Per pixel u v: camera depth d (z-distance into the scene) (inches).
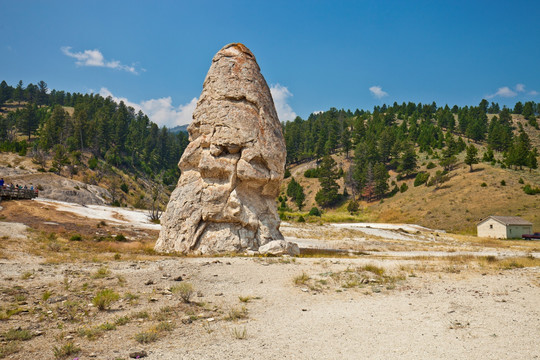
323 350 292.2
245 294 491.5
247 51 1179.9
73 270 618.8
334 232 2055.9
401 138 7534.5
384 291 506.3
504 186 4212.6
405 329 345.7
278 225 1096.2
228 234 996.6
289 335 329.7
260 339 319.0
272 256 922.1
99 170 5629.9
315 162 7263.8
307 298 471.8
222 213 1010.1
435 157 6402.6
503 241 2389.3
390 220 4131.4
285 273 623.2
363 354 283.7
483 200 3951.8
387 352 287.6
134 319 377.7
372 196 5438.0
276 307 430.9
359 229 2327.8
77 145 6171.3
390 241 1876.2
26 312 387.9
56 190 2566.4
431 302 444.1
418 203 4409.5
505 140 6776.6
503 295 475.5
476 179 4579.2
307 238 1774.1
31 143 6638.8
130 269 644.7
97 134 6658.5
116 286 514.9
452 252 1369.3
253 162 1056.2
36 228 1171.9
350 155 7317.9
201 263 713.6
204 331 341.4
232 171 1031.0
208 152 1063.0
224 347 297.9
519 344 301.9
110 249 941.8
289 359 272.8
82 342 309.0
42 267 633.0
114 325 350.9
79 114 6530.5
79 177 4990.2
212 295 485.1
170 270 639.1
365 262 766.5
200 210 1020.5
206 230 1016.9
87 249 915.4
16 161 4849.9
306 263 730.2
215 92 1102.4
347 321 373.1
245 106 1089.4
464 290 504.4
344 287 528.1
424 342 309.3
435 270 665.0
